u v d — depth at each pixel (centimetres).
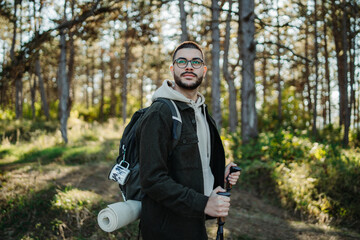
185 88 160
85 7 727
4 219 348
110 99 2559
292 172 579
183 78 160
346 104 961
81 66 2355
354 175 549
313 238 406
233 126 1373
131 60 2134
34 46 719
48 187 440
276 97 1867
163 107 146
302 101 1912
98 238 337
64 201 381
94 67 2547
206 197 135
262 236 400
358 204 498
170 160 147
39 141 936
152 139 137
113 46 1872
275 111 1656
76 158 699
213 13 961
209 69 2108
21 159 701
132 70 2431
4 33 1778
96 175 564
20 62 728
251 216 468
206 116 173
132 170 157
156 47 1920
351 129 1145
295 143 684
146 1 847
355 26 1135
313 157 645
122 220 142
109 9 756
